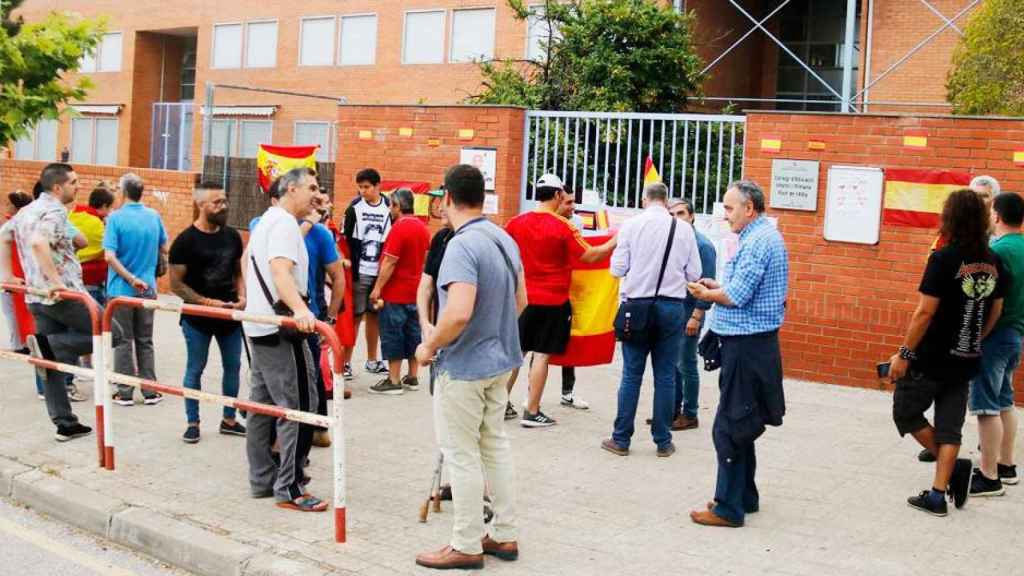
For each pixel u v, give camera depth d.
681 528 6.09
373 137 13.55
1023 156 9.45
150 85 31.59
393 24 24.78
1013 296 6.69
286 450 6.25
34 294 7.68
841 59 22.53
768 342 6.04
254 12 27.64
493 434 5.50
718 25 21.38
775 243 6.02
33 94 12.91
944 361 6.30
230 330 7.95
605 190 12.16
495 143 12.63
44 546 6.02
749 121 10.74
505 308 5.45
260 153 15.46
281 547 5.60
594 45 15.52
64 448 7.64
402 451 7.68
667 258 7.50
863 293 10.23
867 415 9.16
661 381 7.66
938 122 9.80
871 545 5.87
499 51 22.86
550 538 5.88
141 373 9.08
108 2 31.59
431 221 13.13
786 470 7.39
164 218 17.00
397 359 9.69
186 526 5.93
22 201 10.52
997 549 5.85
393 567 5.33
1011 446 7.08
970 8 17.61
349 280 9.89
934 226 9.84
